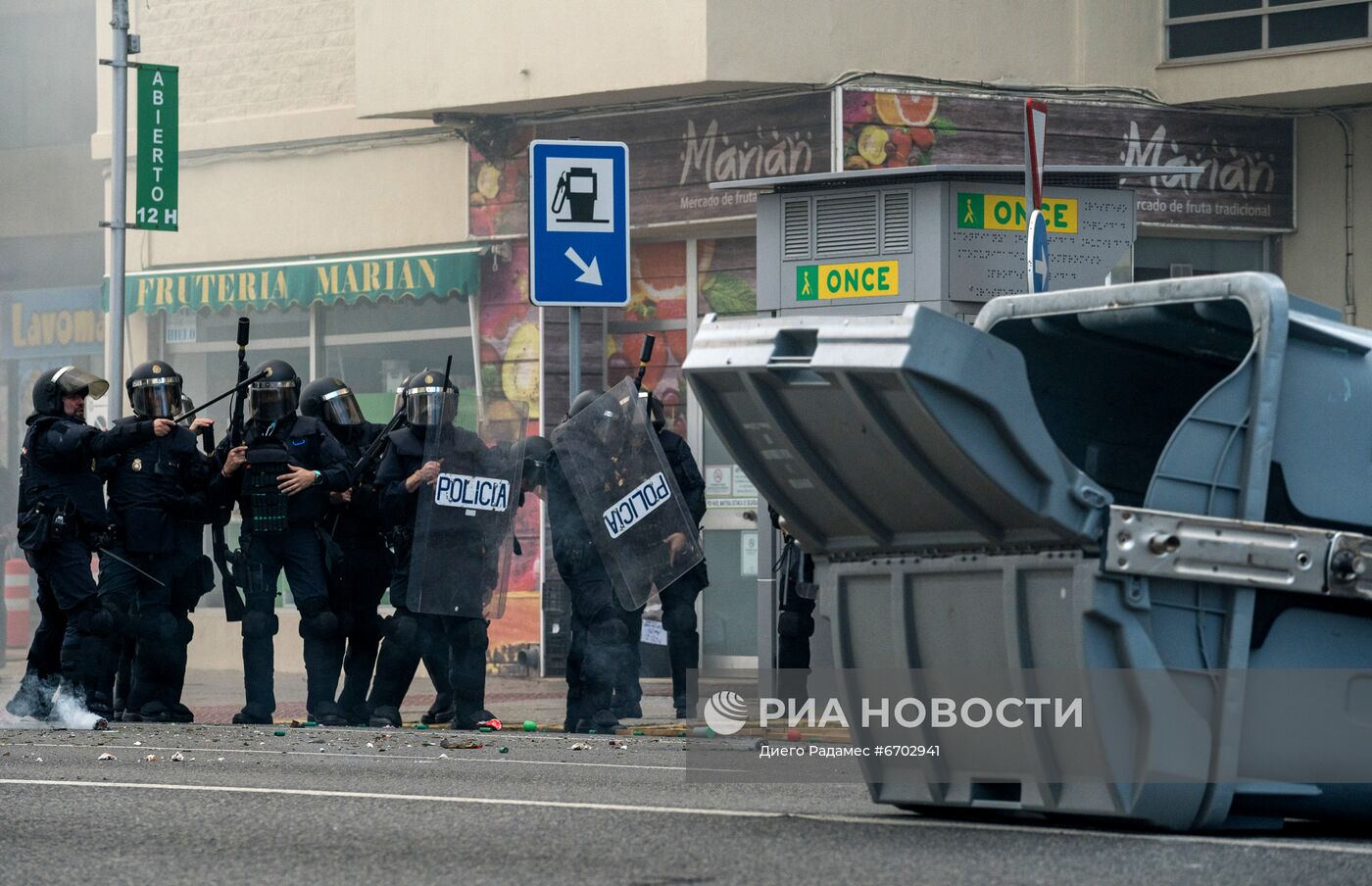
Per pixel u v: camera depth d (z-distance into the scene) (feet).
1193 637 72.38
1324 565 72.13
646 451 141.18
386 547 155.22
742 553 210.79
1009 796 76.28
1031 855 67.15
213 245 240.73
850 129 199.11
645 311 215.10
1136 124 205.87
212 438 162.50
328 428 156.76
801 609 142.00
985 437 69.46
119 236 214.07
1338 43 200.64
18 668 243.60
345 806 83.56
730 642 211.41
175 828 76.54
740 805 84.84
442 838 73.20
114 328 213.46
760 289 155.33
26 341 269.03
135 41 215.72
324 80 233.96
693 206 206.08
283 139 235.61
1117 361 85.76
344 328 234.58
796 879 62.34
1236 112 207.92
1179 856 66.74
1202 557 71.05
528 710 169.99
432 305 227.81
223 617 242.58
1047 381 84.79
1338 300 208.23
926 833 73.15
